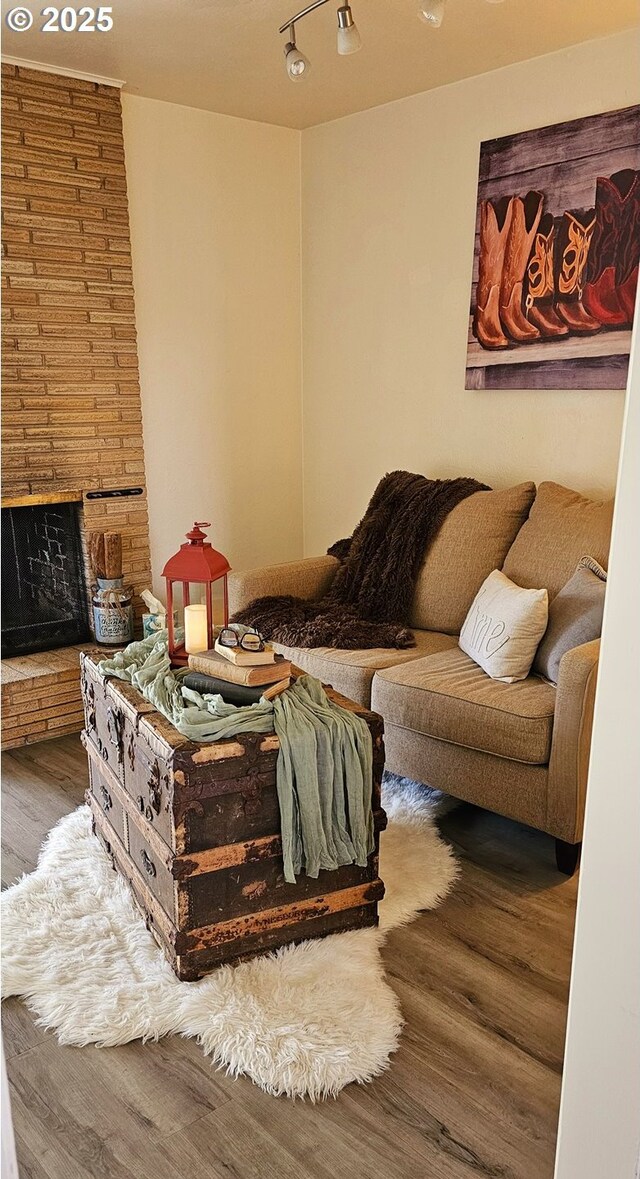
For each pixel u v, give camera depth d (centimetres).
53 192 339
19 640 359
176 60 324
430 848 257
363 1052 179
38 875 241
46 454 353
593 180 310
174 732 201
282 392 437
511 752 247
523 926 225
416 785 303
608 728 79
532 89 325
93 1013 191
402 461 404
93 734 256
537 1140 161
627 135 299
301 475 453
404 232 381
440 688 266
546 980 204
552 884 246
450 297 369
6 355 335
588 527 296
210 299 401
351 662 296
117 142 354
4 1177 77
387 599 338
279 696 220
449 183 359
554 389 337
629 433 75
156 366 388
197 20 287
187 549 247
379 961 210
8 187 327
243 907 205
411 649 309
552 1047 184
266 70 335
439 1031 188
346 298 413
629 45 295
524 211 332
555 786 242
